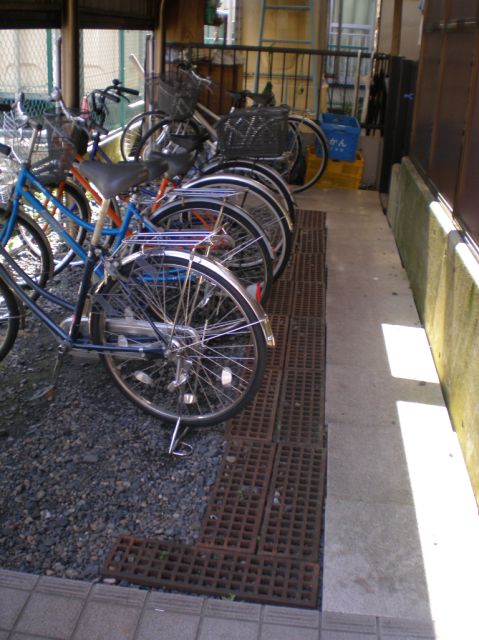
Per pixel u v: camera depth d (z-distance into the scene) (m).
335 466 2.89
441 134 4.15
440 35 4.45
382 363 3.73
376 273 5.02
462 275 3.12
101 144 7.30
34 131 3.54
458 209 3.49
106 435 3.08
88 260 3.01
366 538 2.51
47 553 2.42
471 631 2.15
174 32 7.93
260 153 4.95
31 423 3.15
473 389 2.83
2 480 2.77
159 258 2.91
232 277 2.88
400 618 2.19
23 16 4.52
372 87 8.30
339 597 2.26
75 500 2.68
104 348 3.05
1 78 6.02
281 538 2.51
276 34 9.75
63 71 5.09
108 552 2.42
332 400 3.37
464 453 2.94
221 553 2.44
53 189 4.19
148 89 6.71
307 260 5.20
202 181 4.27
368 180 8.16
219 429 3.16
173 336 2.97
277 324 4.11
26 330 3.97
